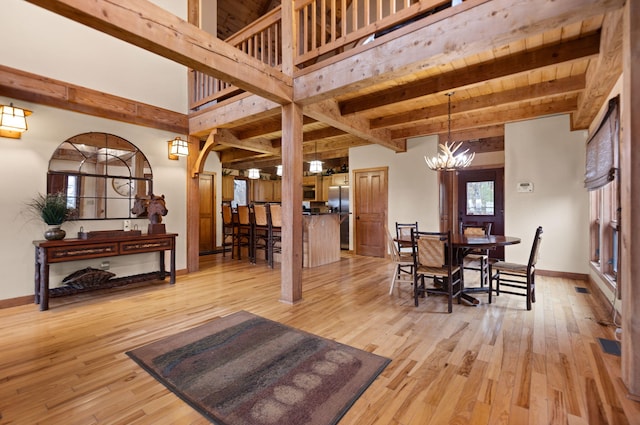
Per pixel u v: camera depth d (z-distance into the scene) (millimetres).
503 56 2984
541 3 1967
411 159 6137
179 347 2369
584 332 2629
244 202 9875
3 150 3291
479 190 6727
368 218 6781
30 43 3418
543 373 1985
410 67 2584
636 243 1693
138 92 4379
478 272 5273
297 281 3523
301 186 3541
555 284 4258
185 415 1610
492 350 2312
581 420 1547
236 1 6566
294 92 3379
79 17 1810
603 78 2762
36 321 2912
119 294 3824
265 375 1975
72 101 3709
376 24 2775
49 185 3596
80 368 2066
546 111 4289
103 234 3828
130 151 4332
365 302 3508
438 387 1843
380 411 1630
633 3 1673
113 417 1592
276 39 3725
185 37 2336
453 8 2314
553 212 4652
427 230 5945
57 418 1583
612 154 2828
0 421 1556
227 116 4277
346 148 7109
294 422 1545
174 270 4316
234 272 5109
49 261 3223
